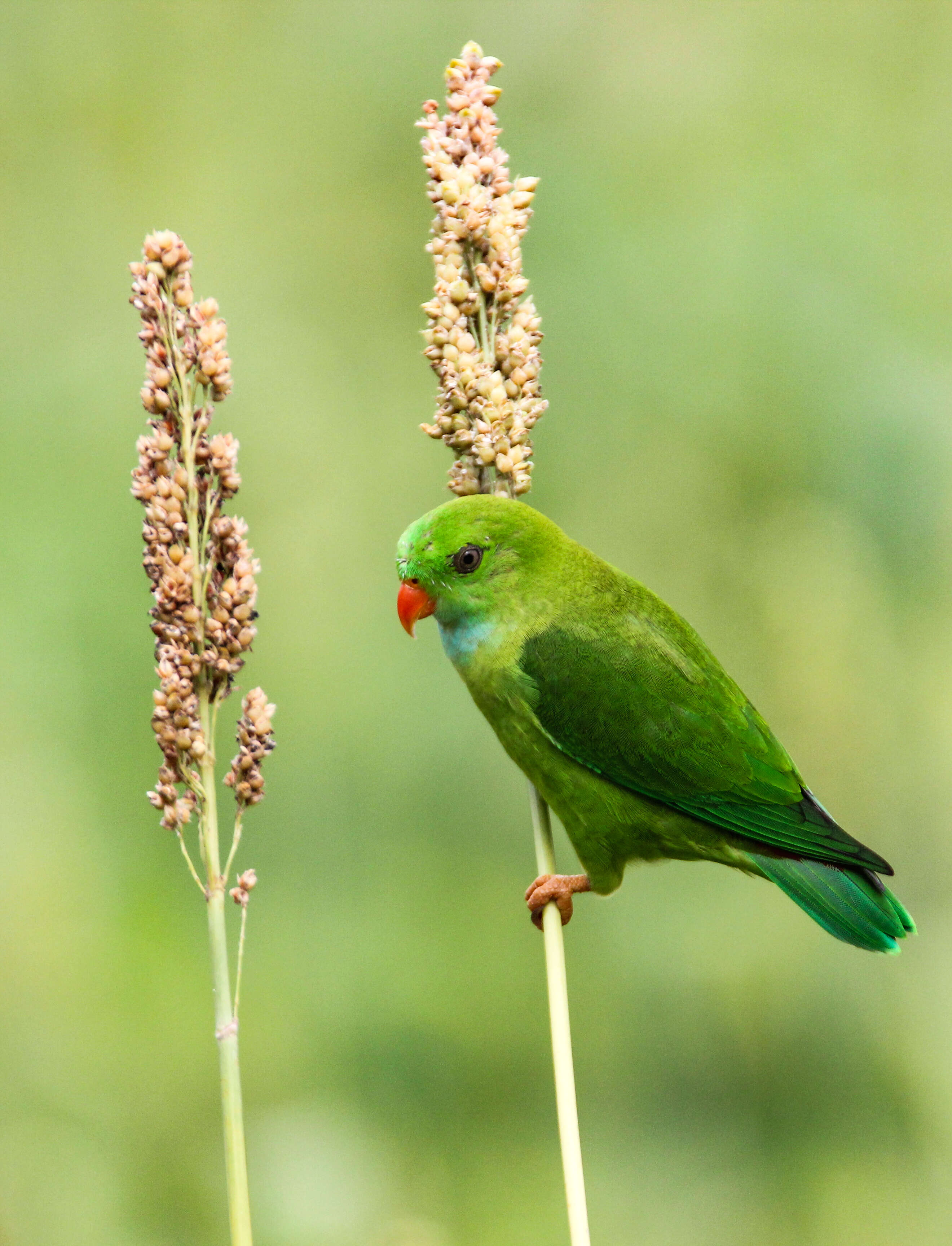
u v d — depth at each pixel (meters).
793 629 11.84
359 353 12.77
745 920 12.67
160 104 13.63
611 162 12.43
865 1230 11.72
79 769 11.34
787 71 12.95
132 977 11.32
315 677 12.02
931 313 12.15
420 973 12.10
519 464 6.77
